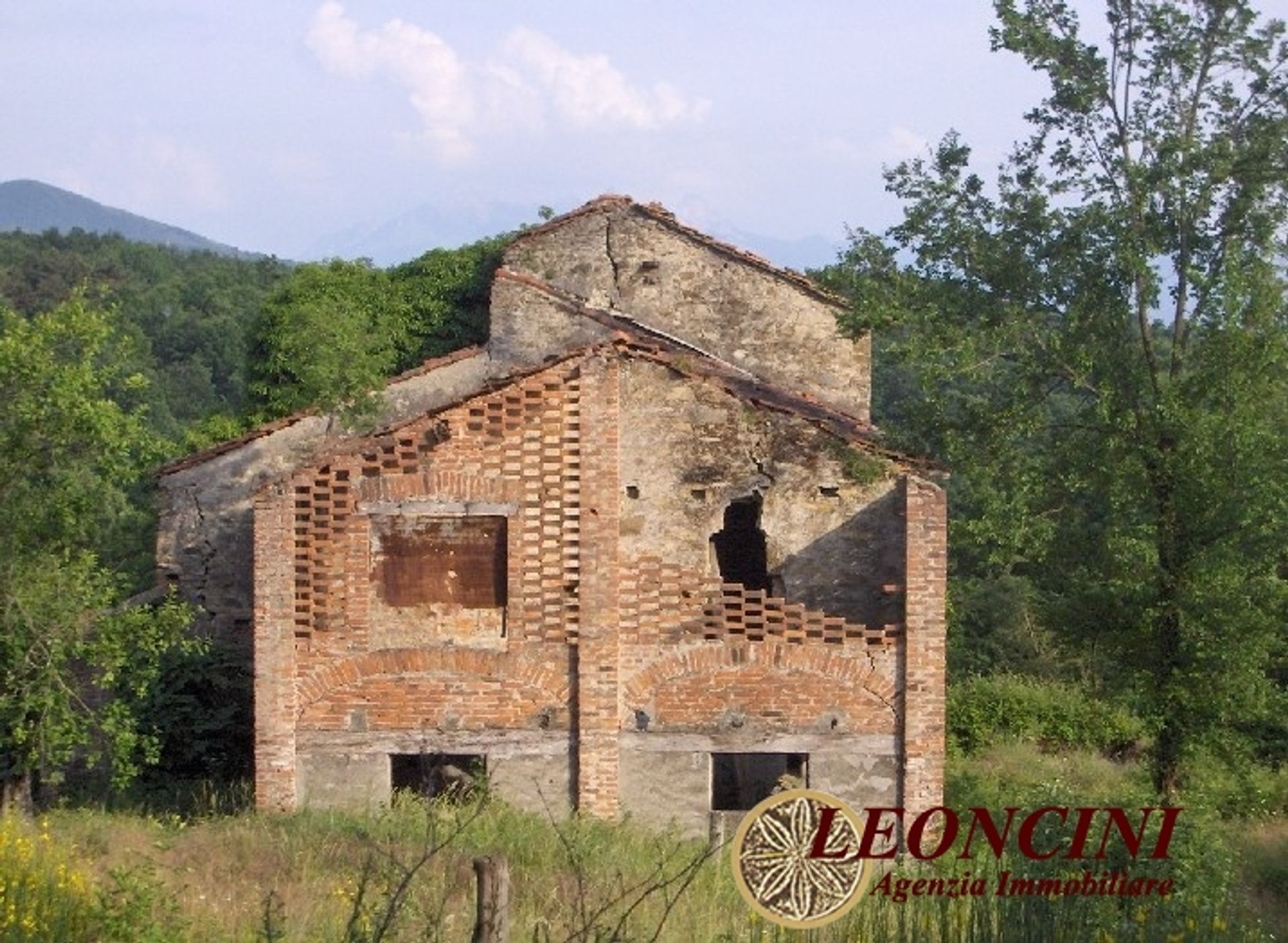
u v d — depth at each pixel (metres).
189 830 21.91
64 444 21.80
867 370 33.09
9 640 21.61
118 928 14.73
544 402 24.11
